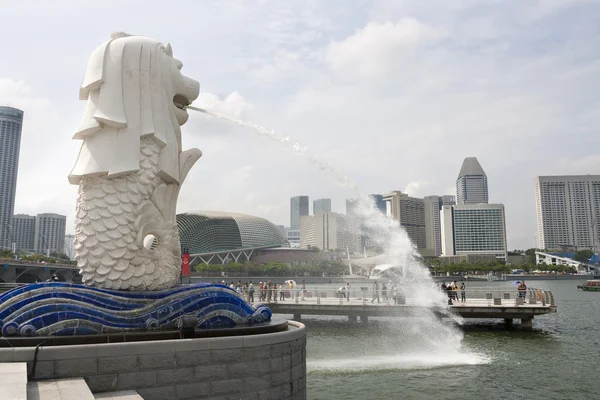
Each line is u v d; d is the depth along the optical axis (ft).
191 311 30.89
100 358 24.54
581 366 61.00
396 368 58.95
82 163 31.91
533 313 89.71
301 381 31.17
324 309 93.25
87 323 27.84
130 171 31.42
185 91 35.65
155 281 32.37
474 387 51.16
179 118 36.17
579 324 102.01
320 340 79.61
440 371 57.88
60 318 27.48
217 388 26.84
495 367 60.13
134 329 29.01
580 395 48.70
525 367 60.23
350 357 65.82
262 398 28.22
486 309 90.48
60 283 29.22
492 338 82.48
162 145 33.27
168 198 34.19
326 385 51.29
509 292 100.89
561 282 385.29
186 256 97.30
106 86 32.22
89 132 31.91
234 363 27.53
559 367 60.39
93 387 24.18
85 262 31.19
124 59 32.86
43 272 229.25
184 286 32.48
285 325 33.58
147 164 32.48
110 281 30.96
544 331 90.68
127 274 31.22
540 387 51.44
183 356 26.23
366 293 105.81
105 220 31.12
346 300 101.35
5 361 23.11
